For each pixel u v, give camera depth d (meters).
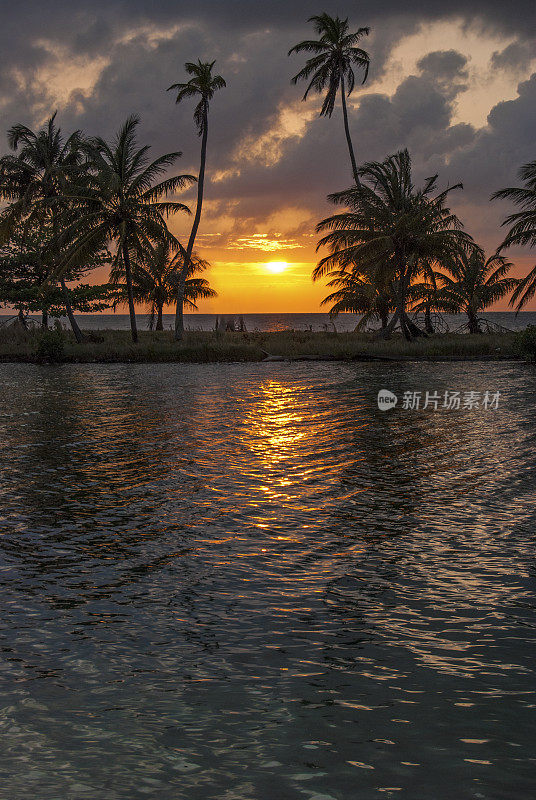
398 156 39.59
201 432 13.86
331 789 3.45
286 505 8.58
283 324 148.25
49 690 4.41
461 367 29.59
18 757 3.72
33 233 51.62
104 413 16.61
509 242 34.03
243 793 3.42
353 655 4.84
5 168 42.12
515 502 8.53
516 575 6.22
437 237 37.72
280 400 18.98
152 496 9.04
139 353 35.72
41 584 6.15
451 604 5.66
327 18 43.94
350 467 10.62
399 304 40.34
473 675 4.55
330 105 44.94
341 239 40.09
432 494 8.99
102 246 41.25
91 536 7.45
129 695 4.35
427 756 3.70
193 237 45.16
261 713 4.13
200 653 4.89
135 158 40.34
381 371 28.03
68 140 42.66
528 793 3.40
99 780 3.53
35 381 25.16
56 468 10.72
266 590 5.99
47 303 52.72
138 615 5.52
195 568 6.50
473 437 13.05
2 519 8.09
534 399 18.56
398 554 6.82
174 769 3.61
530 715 4.08
